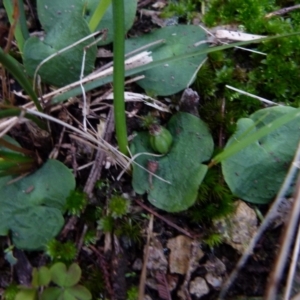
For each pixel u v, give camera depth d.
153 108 0.10
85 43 0.09
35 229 0.09
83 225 0.10
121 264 0.09
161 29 0.10
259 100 0.10
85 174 0.10
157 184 0.09
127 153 0.09
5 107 0.09
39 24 0.11
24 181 0.09
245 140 0.08
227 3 0.10
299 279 0.09
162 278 0.09
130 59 0.10
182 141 0.09
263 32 0.10
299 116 0.09
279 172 0.09
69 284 0.08
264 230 0.09
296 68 0.10
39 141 0.10
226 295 0.09
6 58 0.07
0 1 0.11
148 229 0.09
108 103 0.10
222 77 0.10
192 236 0.09
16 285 0.09
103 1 0.09
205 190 0.09
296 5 0.10
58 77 0.10
